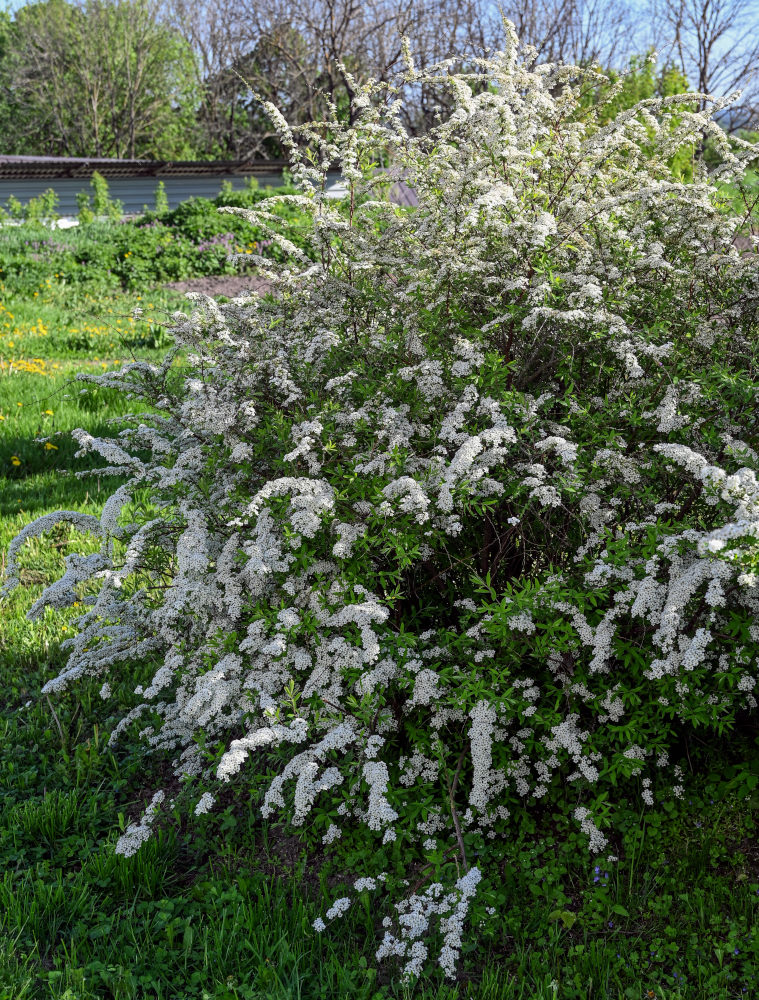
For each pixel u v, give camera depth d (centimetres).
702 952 272
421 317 357
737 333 376
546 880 302
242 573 333
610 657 327
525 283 342
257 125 4197
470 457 293
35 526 417
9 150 4994
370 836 322
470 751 329
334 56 3419
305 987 271
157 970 276
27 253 1830
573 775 321
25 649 483
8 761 392
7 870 321
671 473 319
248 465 353
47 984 268
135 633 407
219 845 340
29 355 1191
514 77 379
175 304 1620
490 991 262
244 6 3884
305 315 395
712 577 266
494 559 361
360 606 296
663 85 1306
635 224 388
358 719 315
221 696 308
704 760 344
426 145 423
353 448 348
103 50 4553
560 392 365
